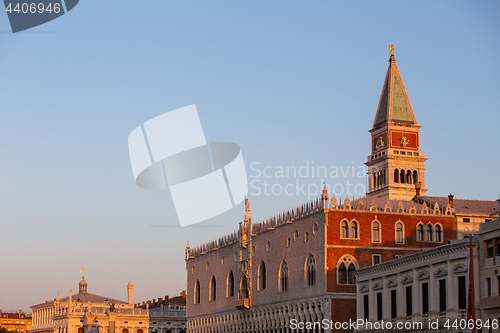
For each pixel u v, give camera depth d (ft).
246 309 518.78
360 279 383.86
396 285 349.41
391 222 426.10
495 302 284.00
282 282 470.80
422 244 428.56
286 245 465.06
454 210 439.63
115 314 520.42
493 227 290.35
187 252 650.84
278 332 468.34
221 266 572.92
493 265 289.74
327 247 414.00
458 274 306.55
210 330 585.22
